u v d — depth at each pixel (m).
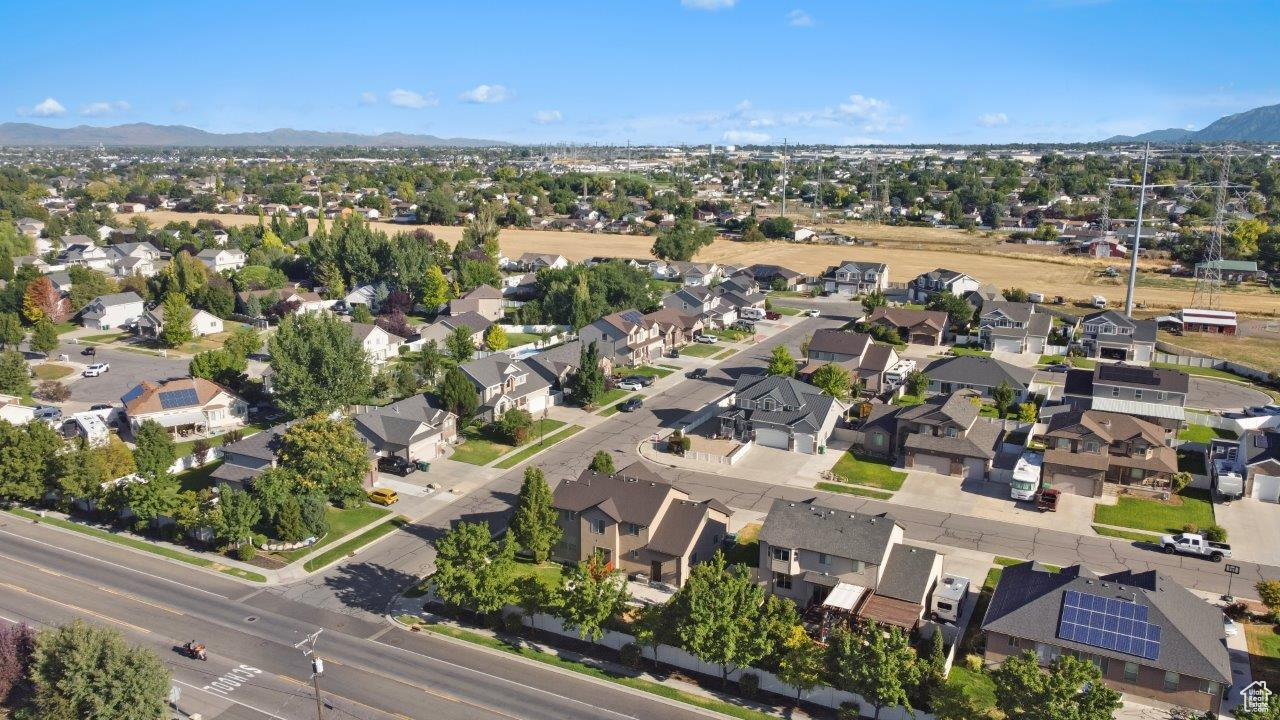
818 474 78.06
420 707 46.00
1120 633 46.88
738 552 63.25
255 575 60.62
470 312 131.75
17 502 73.31
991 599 51.56
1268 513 69.06
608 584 51.41
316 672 44.09
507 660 50.72
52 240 197.38
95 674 42.41
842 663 44.62
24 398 96.75
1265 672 48.09
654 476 69.88
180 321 121.00
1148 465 72.88
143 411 87.12
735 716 45.53
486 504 71.94
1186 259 186.88
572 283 137.38
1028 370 102.12
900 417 81.50
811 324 139.50
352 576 60.50
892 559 54.88
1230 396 99.44
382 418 80.88
